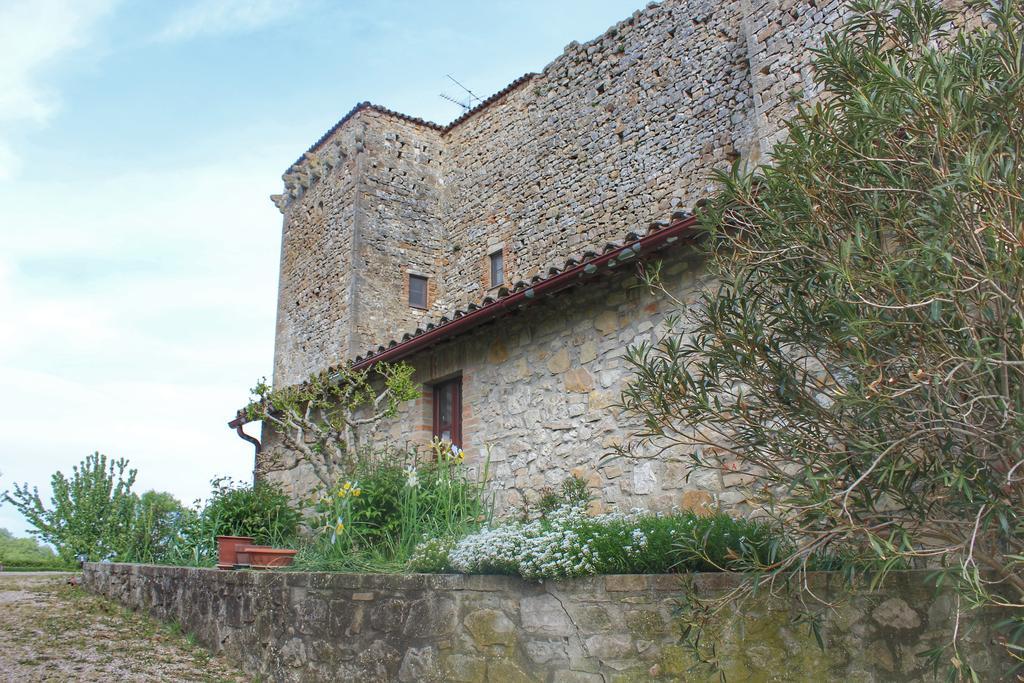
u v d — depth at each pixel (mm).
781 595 4266
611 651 4426
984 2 3932
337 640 5477
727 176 4141
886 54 3979
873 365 3352
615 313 7176
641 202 13758
